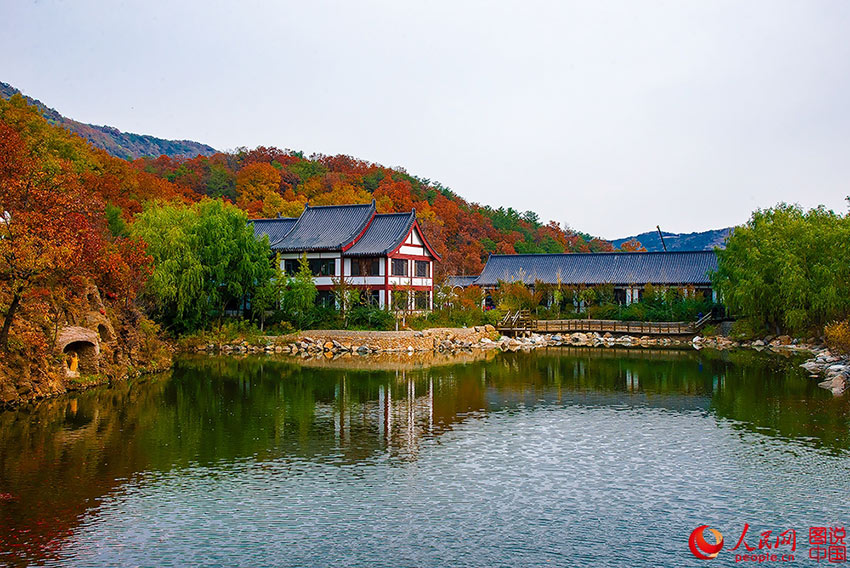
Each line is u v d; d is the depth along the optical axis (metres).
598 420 29.75
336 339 59.34
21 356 32.34
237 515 18.19
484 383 40.41
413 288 70.19
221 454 23.95
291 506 18.89
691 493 20.03
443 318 68.62
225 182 132.75
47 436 26.03
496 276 90.44
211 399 34.34
